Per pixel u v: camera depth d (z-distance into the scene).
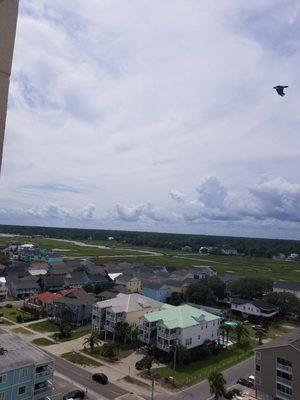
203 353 52.72
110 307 59.19
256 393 41.12
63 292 78.06
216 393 38.81
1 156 4.90
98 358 50.28
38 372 34.72
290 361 38.59
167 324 51.75
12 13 5.03
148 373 46.28
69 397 38.31
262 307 76.06
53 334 59.38
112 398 39.56
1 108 4.85
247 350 56.91
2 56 4.86
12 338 39.56
